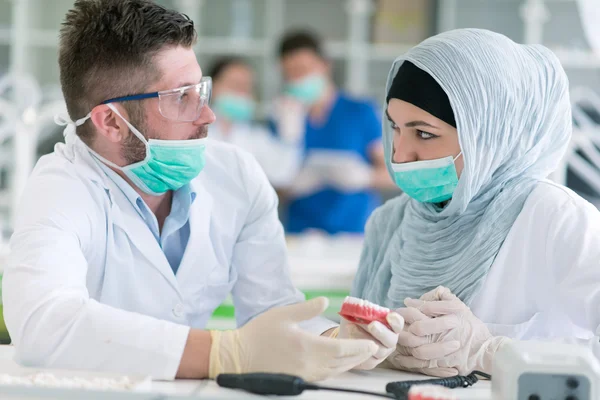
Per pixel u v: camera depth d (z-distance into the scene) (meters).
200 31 5.95
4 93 3.51
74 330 1.37
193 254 1.78
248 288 1.91
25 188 1.68
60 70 1.75
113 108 1.68
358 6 5.80
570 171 3.70
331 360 1.34
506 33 5.88
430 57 1.68
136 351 1.35
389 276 1.88
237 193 1.91
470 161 1.67
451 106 1.65
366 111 4.70
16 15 5.83
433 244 1.77
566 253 1.63
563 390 1.15
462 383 1.41
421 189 1.74
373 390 1.36
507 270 1.72
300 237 4.37
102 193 1.69
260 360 1.35
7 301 1.45
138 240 1.71
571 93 3.55
